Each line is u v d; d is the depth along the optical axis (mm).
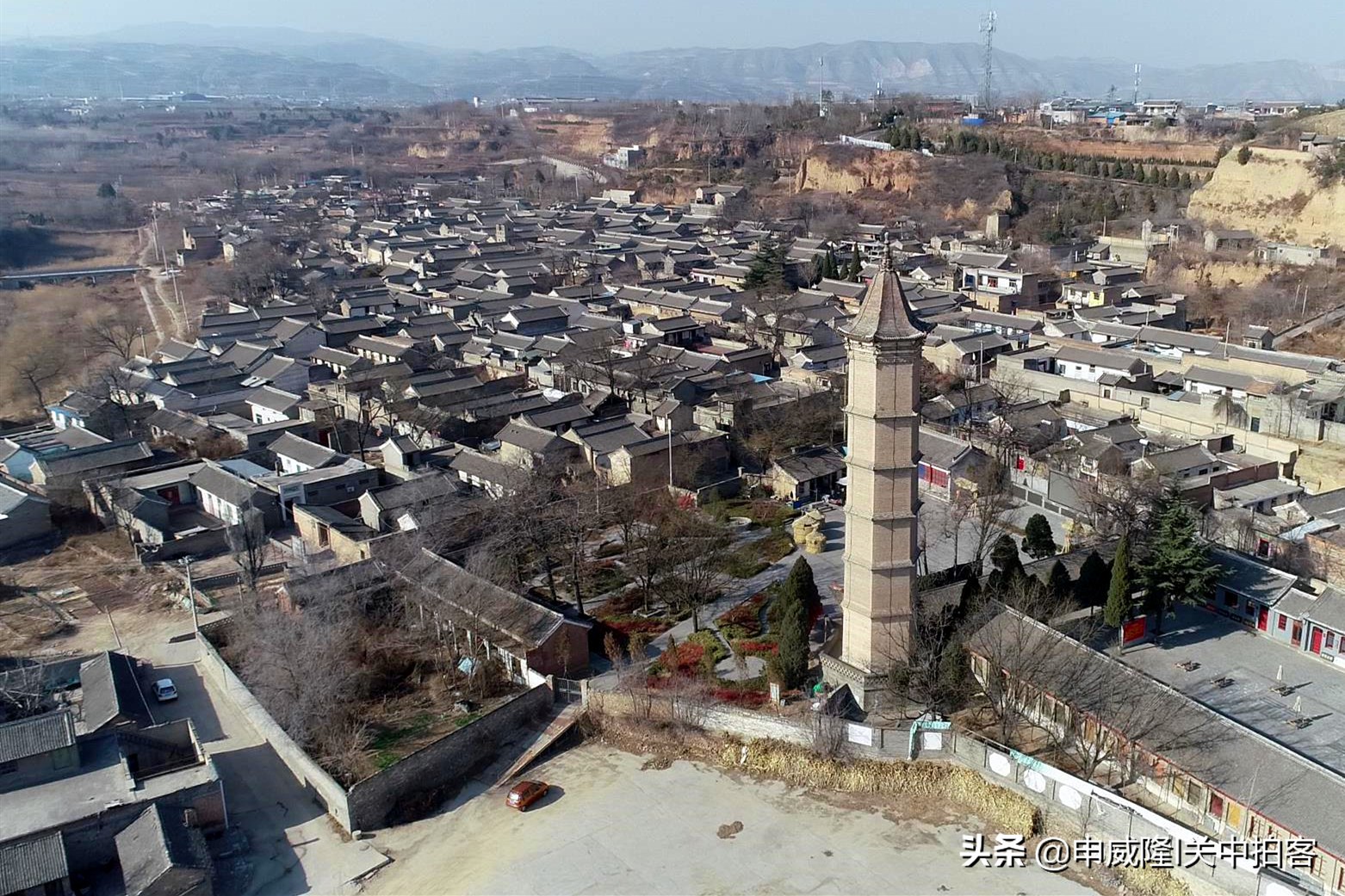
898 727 48219
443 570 62562
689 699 51156
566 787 48625
